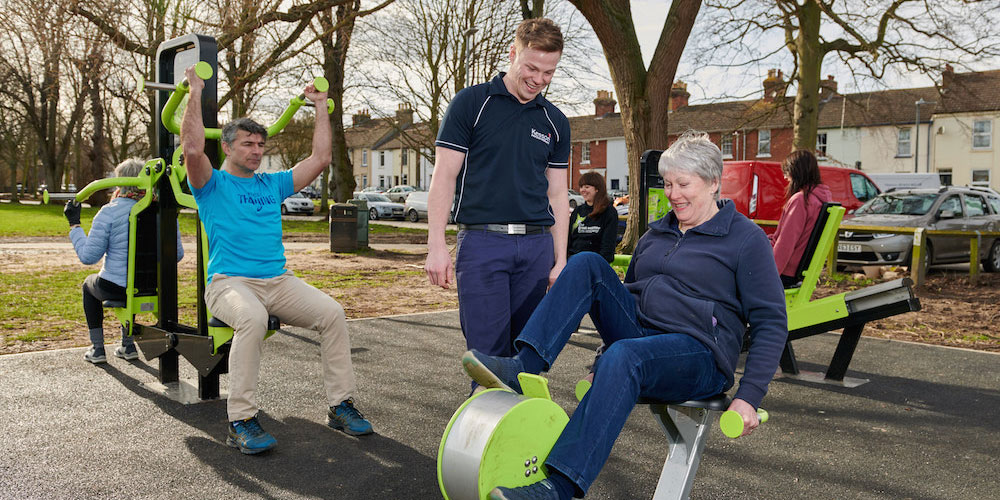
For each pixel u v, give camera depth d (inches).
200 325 169.9
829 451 143.5
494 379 88.4
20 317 284.0
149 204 182.5
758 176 514.0
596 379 86.6
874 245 471.5
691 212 103.1
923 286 409.4
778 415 168.6
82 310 303.1
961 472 132.6
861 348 251.1
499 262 128.4
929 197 521.0
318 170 160.4
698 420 100.8
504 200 128.6
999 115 1544.0
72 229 190.7
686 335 96.3
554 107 135.8
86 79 807.1
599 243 232.2
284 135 1914.4
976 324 298.0
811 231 199.8
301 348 234.4
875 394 188.1
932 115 1608.0
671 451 100.8
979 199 542.0
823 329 199.5
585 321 303.3
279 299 151.8
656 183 224.7
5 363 207.0
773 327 95.2
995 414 169.9
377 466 132.5
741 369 225.3
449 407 170.2
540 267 132.6
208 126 171.9
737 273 98.7
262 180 157.8
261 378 195.3
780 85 818.2
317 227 1018.1
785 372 210.8
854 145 1685.5
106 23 600.7
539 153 131.5
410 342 248.2
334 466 132.1
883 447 146.0
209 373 161.2
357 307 335.6
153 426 153.4
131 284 187.3
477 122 127.6
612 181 2027.6
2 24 598.2
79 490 118.1
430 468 132.0
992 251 523.5
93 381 188.7
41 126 1669.5
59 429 149.8
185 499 115.8
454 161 127.6
